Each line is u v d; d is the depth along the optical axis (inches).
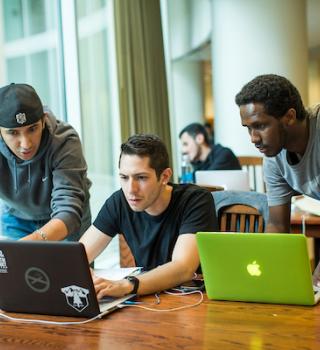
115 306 60.5
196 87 334.6
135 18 163.9
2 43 133.3
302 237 56.6
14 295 61.0
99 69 166.2
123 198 79.0
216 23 214.4
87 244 79.6
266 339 50.3
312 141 69.3
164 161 71.8
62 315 59.6
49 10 147.9
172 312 59.2
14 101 75.1
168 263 68.9
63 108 152.6
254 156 197.8
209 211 75.4
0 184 87.4
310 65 397.7
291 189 80.2
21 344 52.1
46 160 84.2
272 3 207.0
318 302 60.2
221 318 56.6
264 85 63.7
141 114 165.0
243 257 60.0
